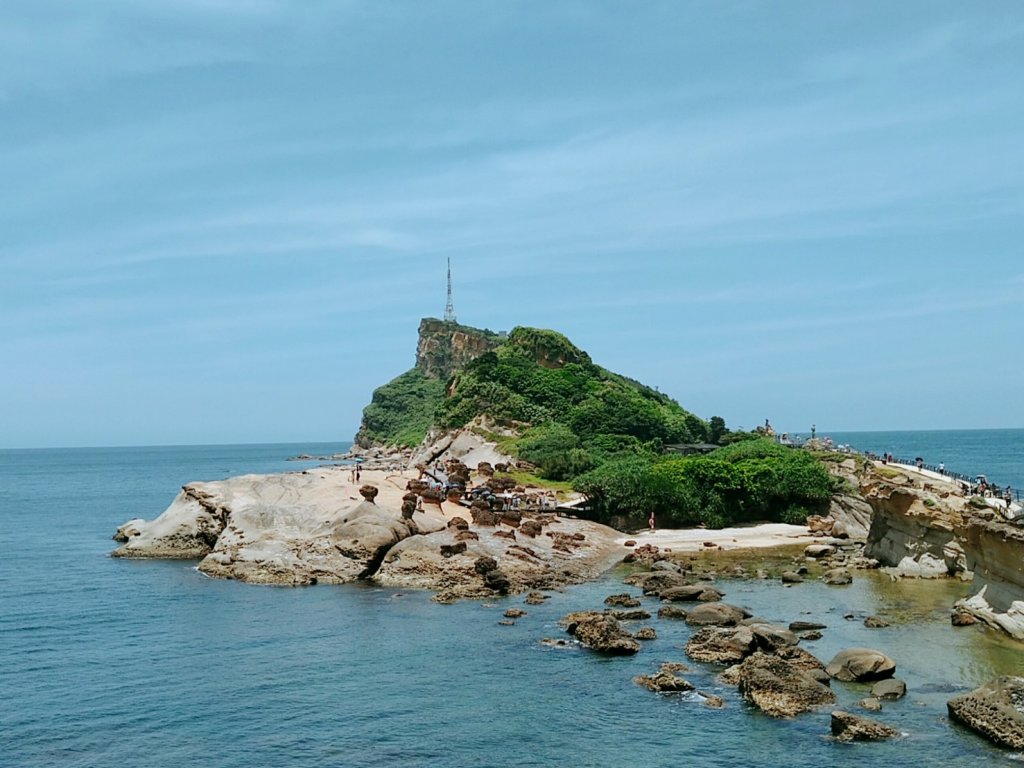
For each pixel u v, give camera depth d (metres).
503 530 73.25
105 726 34.59
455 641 46.69
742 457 103.56
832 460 103.81
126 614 54.19
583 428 134.75
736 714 34.97
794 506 98.19
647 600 57.56
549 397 144.88
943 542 65.31
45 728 34.41
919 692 36.97
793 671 37.22
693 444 140.62
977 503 52.16
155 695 38.25
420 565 63.47
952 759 30.14
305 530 69.44
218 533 78.56
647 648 44.72
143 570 71.31
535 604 56.25
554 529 81.75
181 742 32.94
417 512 74.00
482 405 142.38
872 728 32.16
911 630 47.50
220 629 50.00
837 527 90.62
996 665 40.53
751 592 59.84
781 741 32.09
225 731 33.97
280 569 65.19
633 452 121.62
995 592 48.66
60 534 101.25
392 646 45.81
